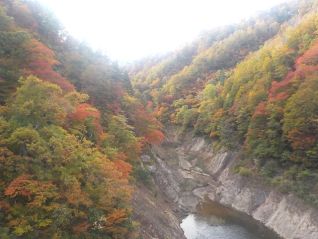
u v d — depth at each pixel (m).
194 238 41.22
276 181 48.09
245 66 80.50
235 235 42.06
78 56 53.16
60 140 24.91
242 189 53.84
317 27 63.25
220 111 77.06
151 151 62.44
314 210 40.16
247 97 67.12
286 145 50.78
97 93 50.19
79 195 23.97
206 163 73.06
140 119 59.31
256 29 139.25
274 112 53.06
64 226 23.25
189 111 97.62
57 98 28.44
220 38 166.75
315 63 52.97
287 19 150.12
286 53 63.06
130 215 29.91
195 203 54.44
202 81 123.50
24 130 23.48
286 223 42.38
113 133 42.94
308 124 46.06
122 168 34.66
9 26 36.62
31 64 34.41
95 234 25.23
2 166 22.36
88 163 26.30
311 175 44.34
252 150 57.91
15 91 30.58
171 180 59.12
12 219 21.25
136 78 181.50
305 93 47.22
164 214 41.88
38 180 22.67
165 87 134.62
